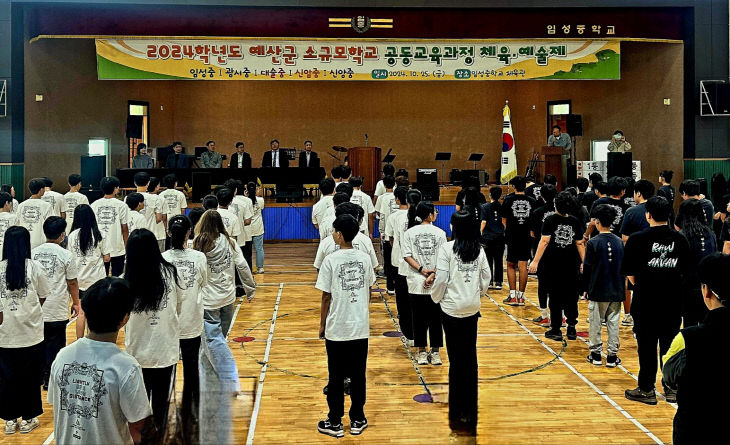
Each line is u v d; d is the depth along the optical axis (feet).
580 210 23.61
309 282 35.01
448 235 46.98
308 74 43.75
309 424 16.44
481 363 21.40
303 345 23.44
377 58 43.93
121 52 42.86
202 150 51.11
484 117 65.46
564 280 23.68
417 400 18.12
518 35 44.21
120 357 9.48
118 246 25.90
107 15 42.86
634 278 17.52
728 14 45.09
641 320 17.31
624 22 44.68
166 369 13.75
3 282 15.70
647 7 44.62
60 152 49.24
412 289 20.59
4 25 43.24
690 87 45.96
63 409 9.37
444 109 65.57
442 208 47.06
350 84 65.21
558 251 23.63
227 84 64.13
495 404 17.79
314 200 48.85
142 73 42.96
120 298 9.47
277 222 47.37
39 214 28.09
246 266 17.52
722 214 26.22
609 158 42.32
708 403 9.23
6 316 15.75
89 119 53.06
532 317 27.53
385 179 30.12
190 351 15.19
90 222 21.31
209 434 10.70
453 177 51.90
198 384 12.89
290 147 64.64
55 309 18.04
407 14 43.91
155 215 31.40
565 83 58.90
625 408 17.48
